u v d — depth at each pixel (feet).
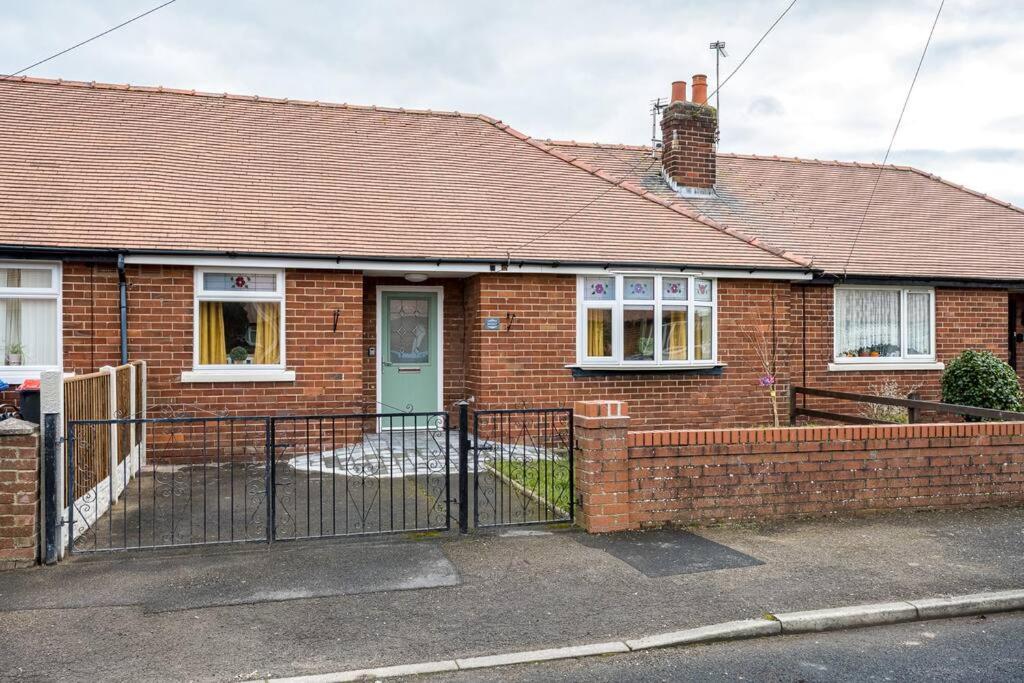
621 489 24.41
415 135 49.55
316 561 21.38
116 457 26.76
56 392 20.99
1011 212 59.26
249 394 35.68
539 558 21.86
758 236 47.75
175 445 34.76
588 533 24.12
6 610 17.89
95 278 33.81
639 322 40.34
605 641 16.87
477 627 17.44
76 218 34.37
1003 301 49.62
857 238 50.06
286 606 18.39
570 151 55.57
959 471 27.45
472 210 41.70
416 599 18.93
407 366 41.68
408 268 36.70
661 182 53.31
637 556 22.08
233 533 23.48
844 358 46.39
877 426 26.71
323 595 19.06
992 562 21.90
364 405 40.93
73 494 21.75
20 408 29.94
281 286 35.96
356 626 17.39
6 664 15.42
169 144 42.24
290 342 36.14
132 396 30.78
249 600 18.65
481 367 38.55
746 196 54.34
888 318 47.65
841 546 23.13
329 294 36.55
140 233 34.22
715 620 17.90
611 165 54.65
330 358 36.63
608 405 24.34
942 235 52.85
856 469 26.50
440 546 22.79
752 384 42.37
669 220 44.70
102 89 46.24
